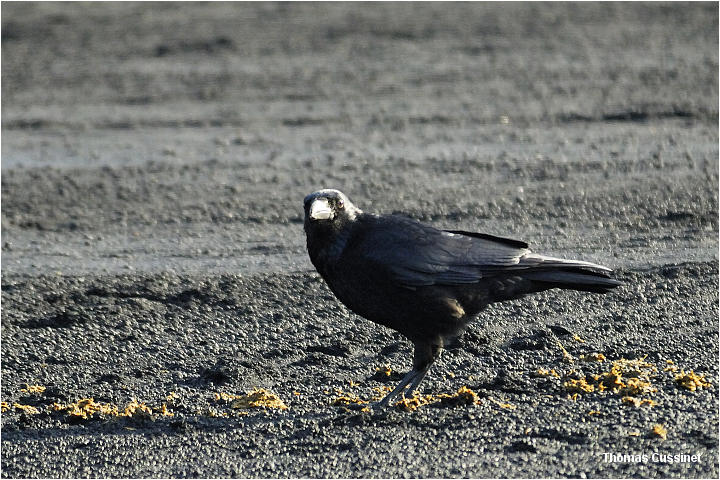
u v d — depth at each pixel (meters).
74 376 10.69
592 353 10.31
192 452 8.57
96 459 8.58
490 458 8.00
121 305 12.59
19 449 8.87
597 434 8.25
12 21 34.22
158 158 20.48
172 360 10.98
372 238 9.31
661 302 11.75
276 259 14.23
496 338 10.95
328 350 10.94
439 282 9.17
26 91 26.84
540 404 9.00
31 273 14.12
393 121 22.39
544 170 18.09
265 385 10.16
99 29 32.78
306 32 31.22
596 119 21.59
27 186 18.94
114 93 26.16
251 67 27.78
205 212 16.88
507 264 9.30
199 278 13.49
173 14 34.50
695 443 8.00
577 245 14.12
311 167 19.28
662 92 23.36
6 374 10.78
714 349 10.23
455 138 20.81
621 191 16.50
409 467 7.96
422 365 9.49
